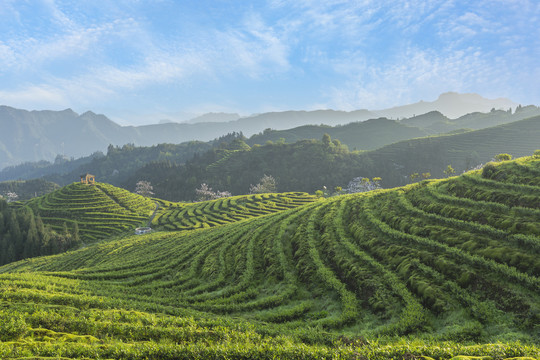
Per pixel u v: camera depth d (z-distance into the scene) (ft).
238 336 55.62
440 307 66.74
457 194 125.90
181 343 52.24
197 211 412.98
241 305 89.30
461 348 41.01
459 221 99.55
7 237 325.01
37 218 346.54
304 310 82.74
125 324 59.16
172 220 390.42
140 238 272.72
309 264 108.68
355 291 86.02
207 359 42.73
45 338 50.96
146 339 54.39
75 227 342.64
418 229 105.09
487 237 86.12
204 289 110.11
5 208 402.11
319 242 126.52
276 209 385.29
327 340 57.93
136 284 127.65
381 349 42.27
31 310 66.13
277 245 134.62
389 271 87.86
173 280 127.24
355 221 135.13
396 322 66.80
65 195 444.96
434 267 81.15
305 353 43.37
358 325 70.69
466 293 67.82
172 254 170.19
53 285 104.27
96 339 52.49
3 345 42.73
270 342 53.57
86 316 64.85
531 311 56.75
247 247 142.61
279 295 93.30
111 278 135.95
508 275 66.49
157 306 83.71
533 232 78.54
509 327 56.49
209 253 152.46
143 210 447.83
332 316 76.23
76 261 221.25
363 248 110.73
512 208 96.27
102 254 224.53
